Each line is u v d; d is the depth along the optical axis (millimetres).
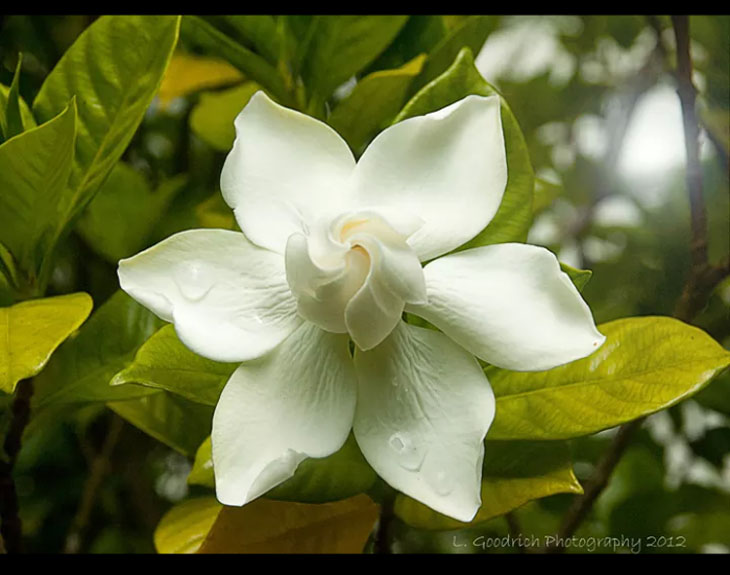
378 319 376
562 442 417
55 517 627
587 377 415
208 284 383
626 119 648
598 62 730
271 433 380
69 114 407
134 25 432
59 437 619
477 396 381
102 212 538
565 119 708
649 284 675
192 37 487
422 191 392
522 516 652
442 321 385
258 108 392
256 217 388
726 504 644
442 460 379
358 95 466
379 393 385
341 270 376
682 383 408
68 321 399
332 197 392
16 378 387
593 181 697
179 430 460
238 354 380
